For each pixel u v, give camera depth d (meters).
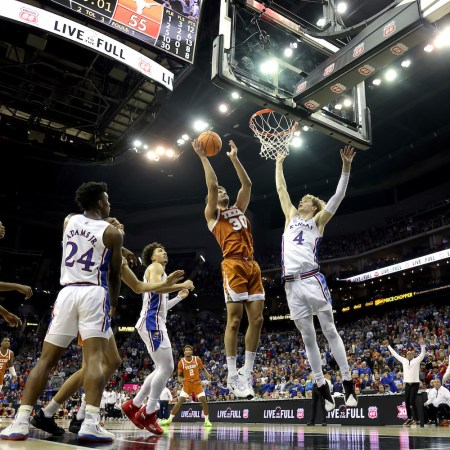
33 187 32.94
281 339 27.12
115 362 4.31
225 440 4.11
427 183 30.25
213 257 34.69
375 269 28.19
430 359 15.66
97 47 9.24
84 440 3.24
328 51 7.42
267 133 7.37
